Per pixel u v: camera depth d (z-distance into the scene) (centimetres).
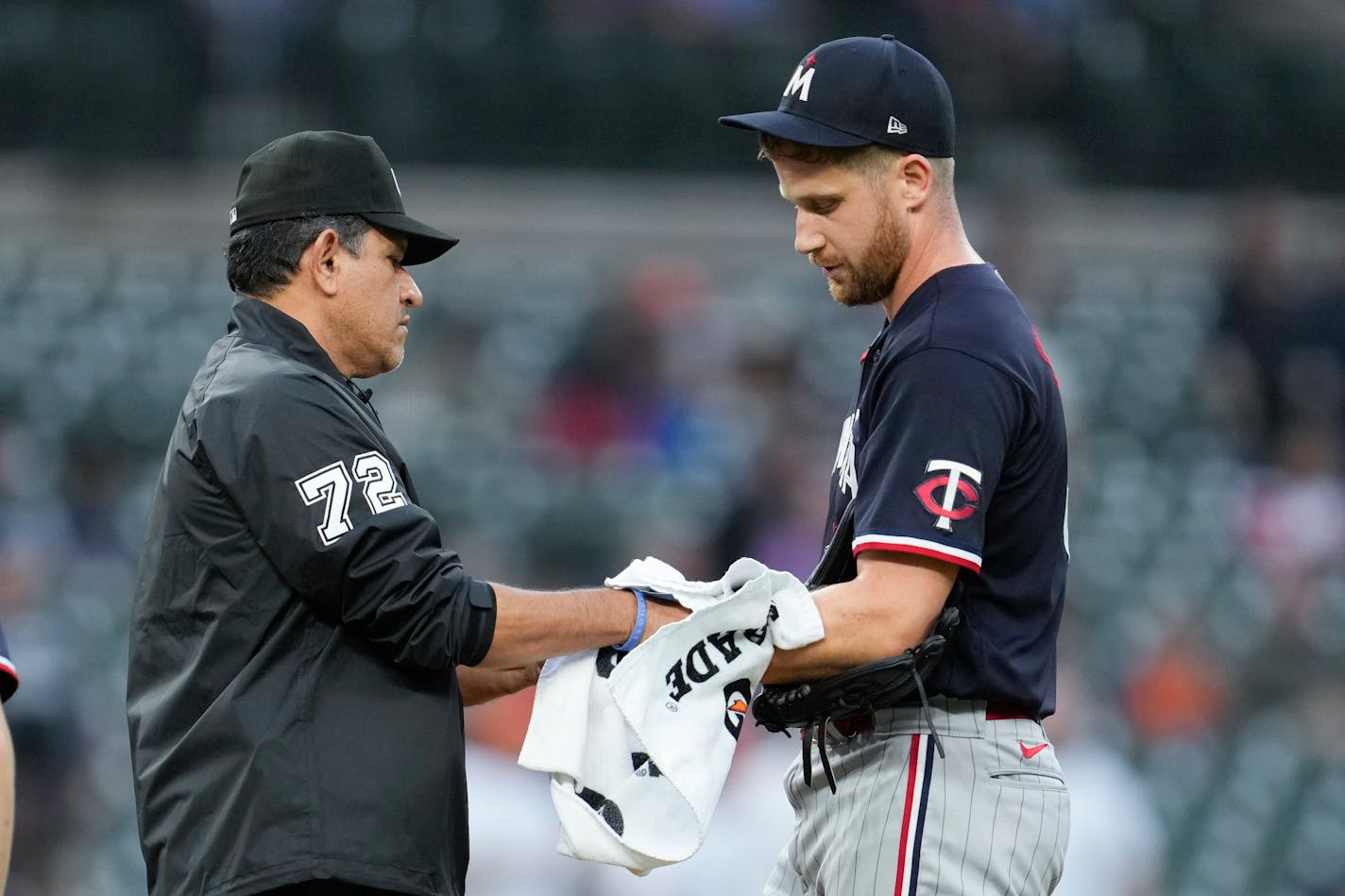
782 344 4500
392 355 1223
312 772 1102
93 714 3269
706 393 4334
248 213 1195
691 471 4062
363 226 1196
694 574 3481
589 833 1166
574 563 3703
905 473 1137
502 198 5216
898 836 1163
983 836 1159
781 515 3506
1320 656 3675
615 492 3931
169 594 1148
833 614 1134
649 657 1145
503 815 2241
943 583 1141
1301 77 5628
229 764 1102
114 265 4900
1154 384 4597
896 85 1177
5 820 881
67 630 3384
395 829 1109
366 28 5322
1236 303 4497
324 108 5231
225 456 1123
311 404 1131
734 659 1147
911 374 1153
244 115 5188
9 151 5109
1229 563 3938
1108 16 5731
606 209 5238
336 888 1101
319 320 1196
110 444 3925
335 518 1105
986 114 5384
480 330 4634
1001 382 1145
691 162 5309
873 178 1180
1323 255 5294
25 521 3606
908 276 1204
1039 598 1195
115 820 3067
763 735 2467
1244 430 4391
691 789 1138
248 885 1082
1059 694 2456
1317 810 3284
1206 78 5566
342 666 1130
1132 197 5403
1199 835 3247
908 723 1180
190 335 4541
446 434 4116
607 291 4891
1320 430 4362
